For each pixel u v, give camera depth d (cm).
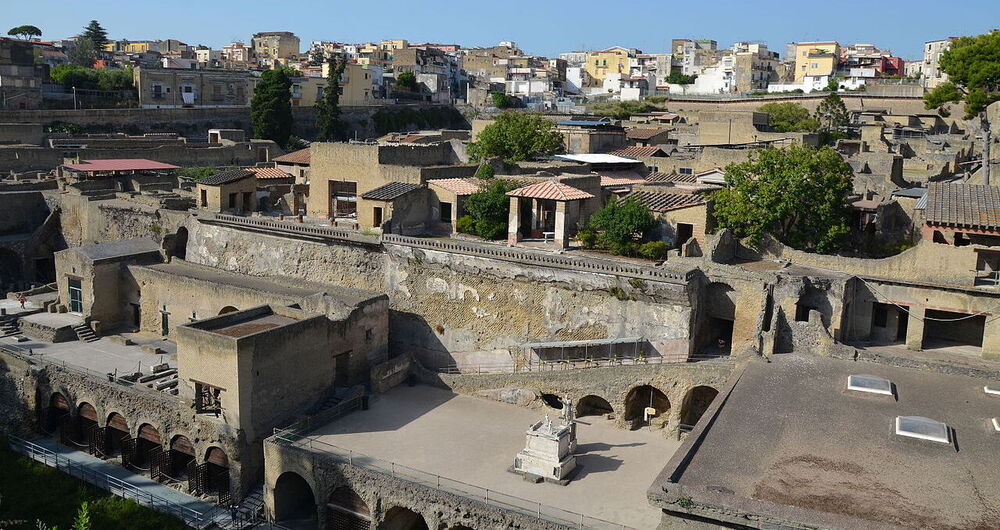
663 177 8406
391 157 7606
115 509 5019
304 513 5084
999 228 5041
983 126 10462
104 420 5791
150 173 9669
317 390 5538
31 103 12469
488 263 6022
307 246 6881
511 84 19775
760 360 4716
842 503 3089
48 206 8756
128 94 13588
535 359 5934
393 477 4494
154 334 6900
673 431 5112
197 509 5100
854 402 4059
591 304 5694
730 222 6081
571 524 4041
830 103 12656
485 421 5322
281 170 9200
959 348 5428
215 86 14325
